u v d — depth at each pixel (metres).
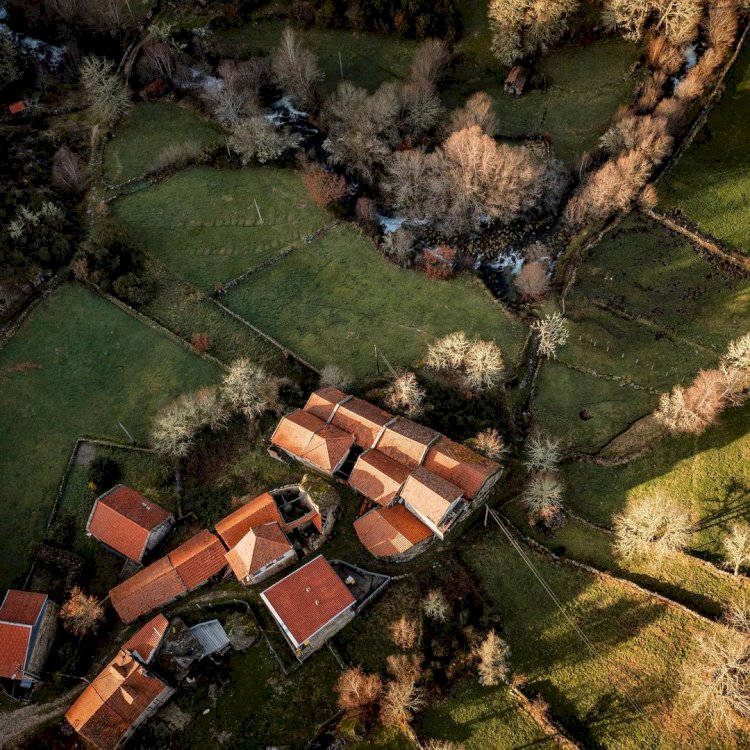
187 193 101.75
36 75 110.94
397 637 66.00
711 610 68.00
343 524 73.44
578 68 108.75
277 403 81.25
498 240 97.00
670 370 83.19
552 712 64.44
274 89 111.81
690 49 108.12
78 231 96.81
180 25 117.31
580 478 77.00
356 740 62.34
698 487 74.94
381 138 102.06
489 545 72.69
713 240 92.38
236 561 67.94
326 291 92.31
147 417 81.88
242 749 61.75
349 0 115.75
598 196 93.06
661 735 62.72
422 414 80.00
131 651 63.19
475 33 112.81
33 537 73.94
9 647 62.81
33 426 81.94
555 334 83.50
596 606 69.44
